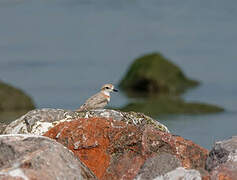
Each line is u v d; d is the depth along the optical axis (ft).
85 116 38.99
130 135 33.68
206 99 100.99
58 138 34.47
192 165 32.96
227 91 105.09
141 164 32.35
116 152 33.53
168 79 113.50
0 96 85.15
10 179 27.63
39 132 37.47
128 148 33.40
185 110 85.92
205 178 29.73
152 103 89.10
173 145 33.40
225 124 77.56
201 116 83.05
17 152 30.01
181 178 29.60
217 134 71.92
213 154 32.24
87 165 33.19
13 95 86.38
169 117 82.38
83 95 96.68
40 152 29.86
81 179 29.81
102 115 39.14
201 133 72.69
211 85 109.91
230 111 86.69
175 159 31.22
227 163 30.68
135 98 103.96
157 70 114.52
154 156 31.91
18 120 38.91
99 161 33.27
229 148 31.60
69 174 29.58
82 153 33.78
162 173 30.37
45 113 38.78
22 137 31.42
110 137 33.99
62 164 29.86
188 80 113.50
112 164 32.91
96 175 32.58
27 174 28.14
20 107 85.92
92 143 33.94
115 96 105.81
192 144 33.76
